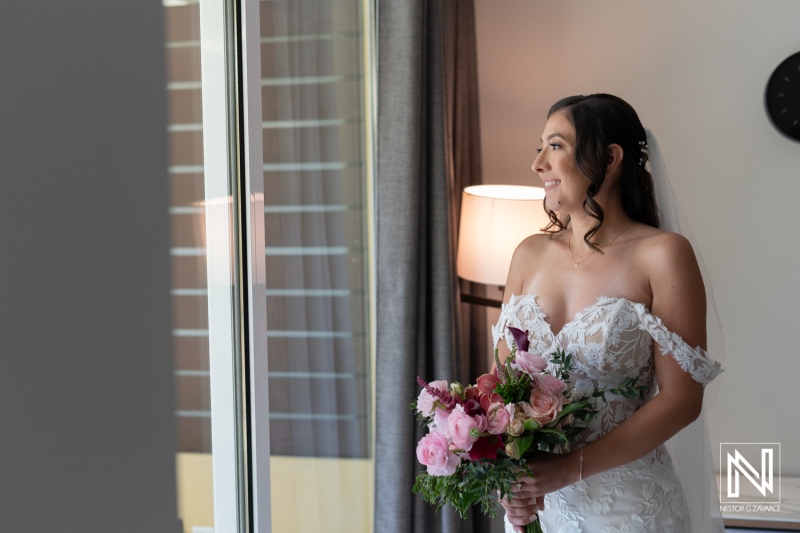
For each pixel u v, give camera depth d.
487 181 3.41
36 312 0.71
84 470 0.78
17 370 0.68
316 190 1.91
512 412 1.40
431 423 1.54
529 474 1.42
